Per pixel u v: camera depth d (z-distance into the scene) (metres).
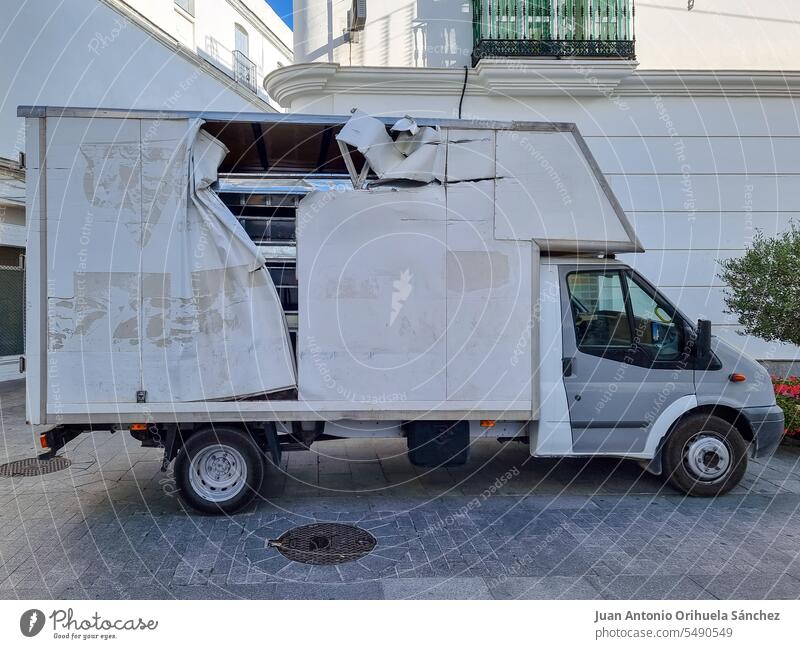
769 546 4.18
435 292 4.57
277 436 4.86
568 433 4.87
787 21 9.17
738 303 7.17
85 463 6.01
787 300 6.62
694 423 5.06
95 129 4.37
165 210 4.41
